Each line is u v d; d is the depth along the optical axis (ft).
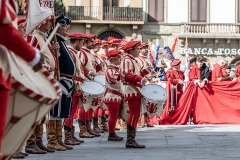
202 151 31.48
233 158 28.02
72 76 32.42
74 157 28.73
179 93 57.93
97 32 141.49
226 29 145.59
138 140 39.42
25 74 13.55
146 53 50.80
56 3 138.41
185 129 50.06
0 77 11.86
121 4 143.02
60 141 32.96
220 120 57.93
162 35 143.95
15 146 13.82
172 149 32.89
